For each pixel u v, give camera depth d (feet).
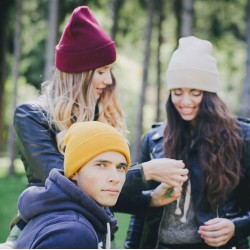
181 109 11.52
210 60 11.73
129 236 11.93
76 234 6.65
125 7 62.95
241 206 11.50
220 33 61.16
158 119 63.21
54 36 47.80
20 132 9.65
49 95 9.92
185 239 11.27
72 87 9.81
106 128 7.35
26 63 68.39
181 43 11.89
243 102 41.83
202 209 11.25
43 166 9.38
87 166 7.26
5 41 63.00
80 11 10.01
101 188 7.22
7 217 30.60
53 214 6.97
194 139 11.61
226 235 10.68
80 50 9.82
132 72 88.48
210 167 11.12
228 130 11.31
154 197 10.80
